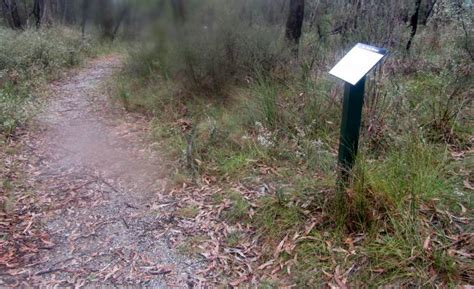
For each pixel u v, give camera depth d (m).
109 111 6.11
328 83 4.61
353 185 2.62
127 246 2.80
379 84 3.96
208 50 5.84
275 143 3.97
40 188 3.66
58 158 4.39
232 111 5.05
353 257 2.40
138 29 6.94
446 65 4.91
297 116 4.28
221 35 5.86
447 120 3.72
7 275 2.48
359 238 2.53
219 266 2.56
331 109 4.20
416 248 2.30
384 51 2.37
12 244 2.80
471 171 3.11
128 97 6.43
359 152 2.94
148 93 6.39
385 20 5.30
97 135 5.10
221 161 3.95
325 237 2.61
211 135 4.31
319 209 2.84
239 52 5.82
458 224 2.52
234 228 2.92
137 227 3.04
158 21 6.14
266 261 2.56
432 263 2.21
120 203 3.40
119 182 3.79
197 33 5.97
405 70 5.14
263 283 2.37
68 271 2.54
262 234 2.79
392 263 2.27
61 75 8.75
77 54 10.66
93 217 3.19
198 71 5.95
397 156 3.11
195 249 2.74
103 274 2.52
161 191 3.58
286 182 3.33
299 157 3.71
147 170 3.99
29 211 3.25
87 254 2.72
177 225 3.04
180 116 5.41
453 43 5.72
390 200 2.57
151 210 3.27
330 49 5.79
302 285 2.31
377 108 3.74
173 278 2.47
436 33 6.74
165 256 2.69
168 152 4.33
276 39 6.16
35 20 14.94
